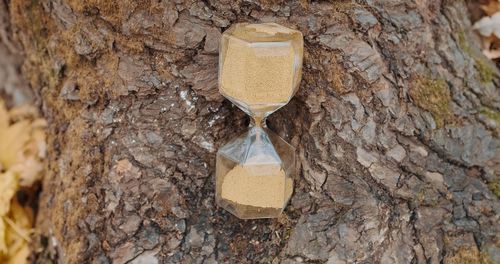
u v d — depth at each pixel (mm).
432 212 743
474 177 762
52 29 786
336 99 720
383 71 723
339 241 726
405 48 729
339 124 722
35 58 835
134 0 712
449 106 754
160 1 708
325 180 732
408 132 731
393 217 736
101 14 730
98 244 745
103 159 747
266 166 689
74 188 759
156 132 737
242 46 635
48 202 819
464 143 753
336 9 716
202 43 714
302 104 729
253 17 713
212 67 721
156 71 726
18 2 817
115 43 729
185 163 740
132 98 735
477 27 807
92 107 753
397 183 734
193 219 740
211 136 742
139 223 736
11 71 901
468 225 750
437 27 754
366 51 715
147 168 736
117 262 736
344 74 717
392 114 727
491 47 812
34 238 830
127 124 739
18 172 842
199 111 736
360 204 728
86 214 749
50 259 811
